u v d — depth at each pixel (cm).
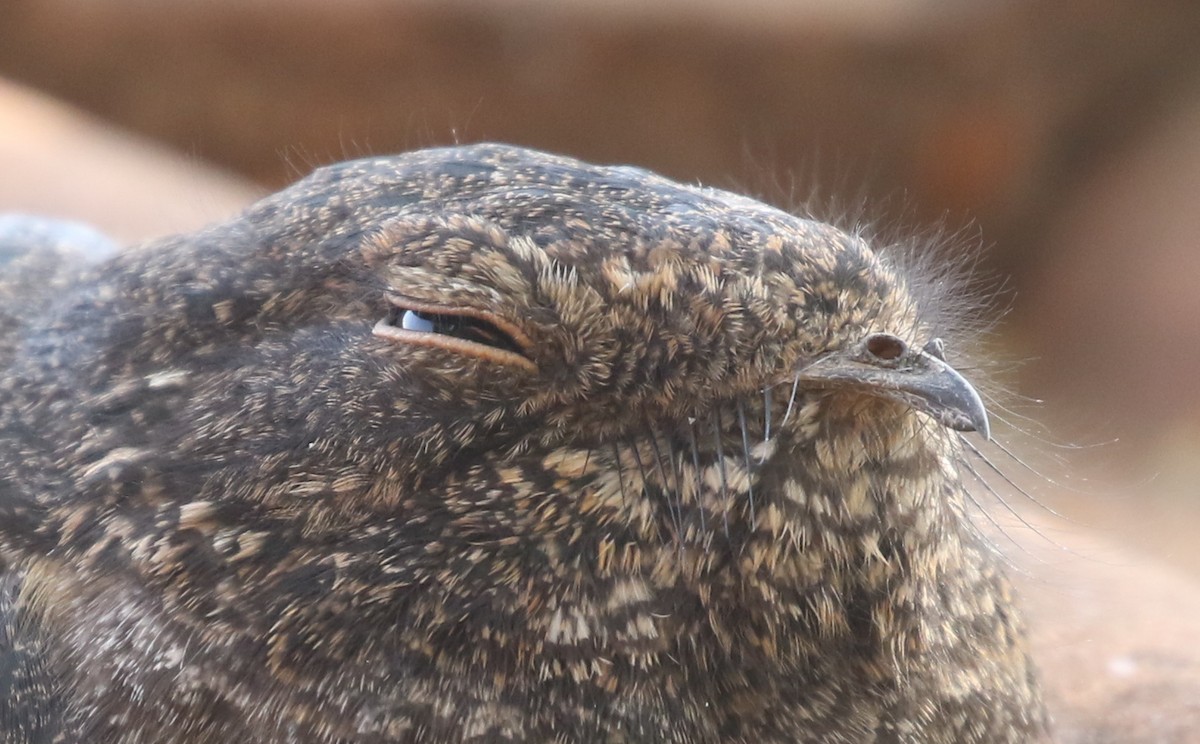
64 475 73
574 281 72
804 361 72
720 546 72
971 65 224
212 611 73
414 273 72
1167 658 81
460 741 72
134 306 74
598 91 239
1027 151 226
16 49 246
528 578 72
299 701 72
